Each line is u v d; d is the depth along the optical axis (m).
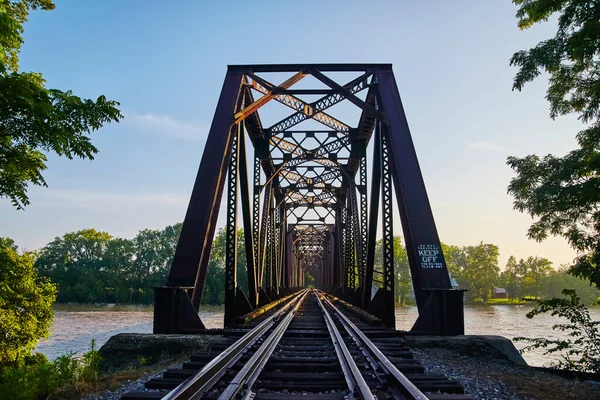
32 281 16.27
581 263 9.17
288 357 7.48
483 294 106.69
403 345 9.17
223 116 13.52
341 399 4.86
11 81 7.16
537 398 5.98
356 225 25.62
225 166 13.00
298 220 56.03
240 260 93.69
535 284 118.19
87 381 7.09
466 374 7.28
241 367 6.32
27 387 6.64
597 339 8.84
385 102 14.08
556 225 9.70
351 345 8.78
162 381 5.75
